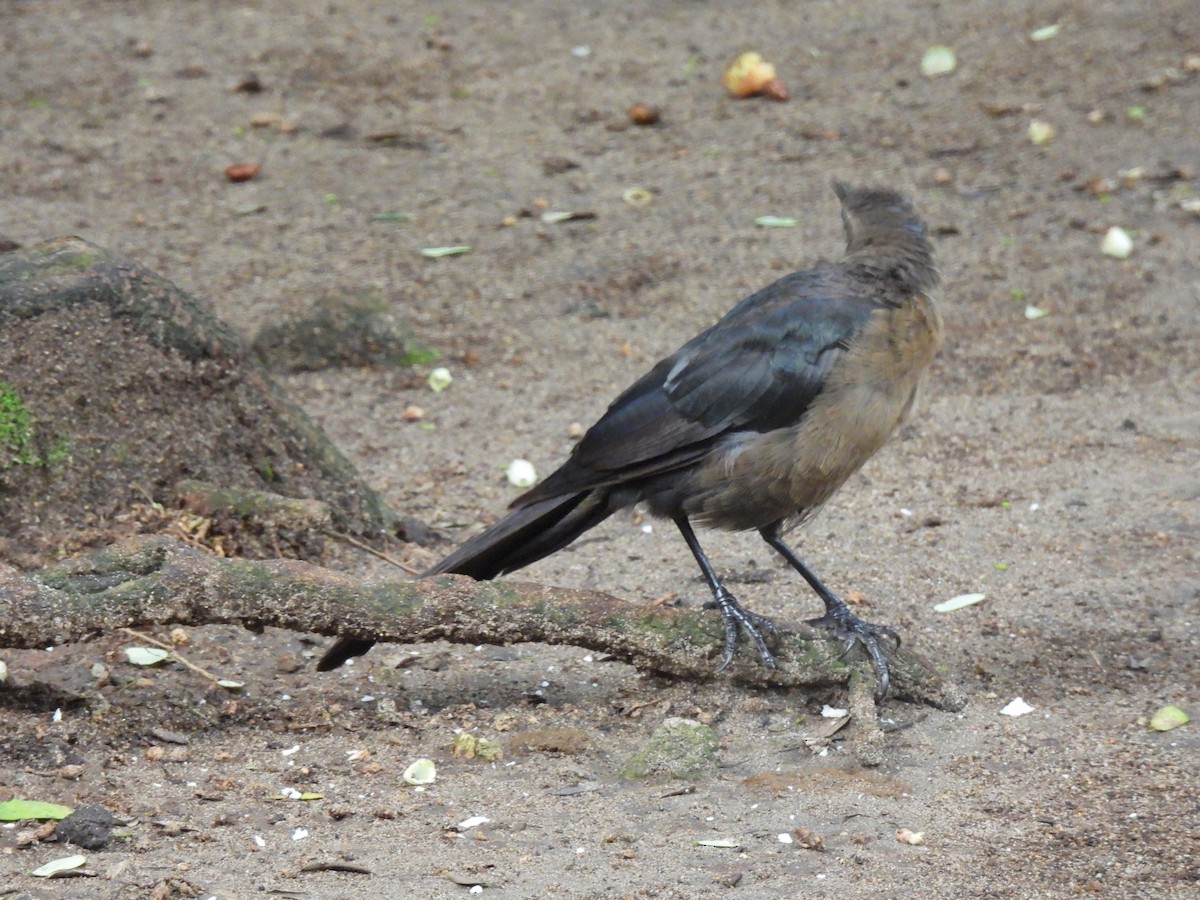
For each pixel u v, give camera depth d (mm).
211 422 11234
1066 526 11867
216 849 7523
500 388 14820
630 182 19875
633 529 12320
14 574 8758
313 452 11656
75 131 20891
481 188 19625
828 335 9352
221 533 10836
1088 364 15070
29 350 10586
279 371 15211
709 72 23547
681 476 9570
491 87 22938
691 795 8297
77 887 7074
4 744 8445
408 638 8984
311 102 22172
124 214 18453
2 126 20906
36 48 23828
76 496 10570
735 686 9352
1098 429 13719
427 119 21781
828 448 9430
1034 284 16812
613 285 17000
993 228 18266
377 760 8617
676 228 18453
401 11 25844
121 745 8625
